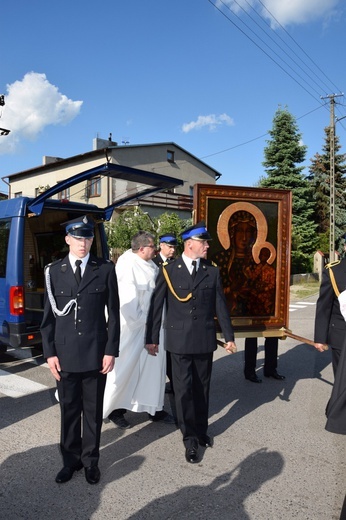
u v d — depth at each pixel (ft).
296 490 9.84
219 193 15.58
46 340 10.02
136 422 13.88
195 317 11.75
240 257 15.97
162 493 9.69
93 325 10.04
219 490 9.83
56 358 9.96
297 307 47.06
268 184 87.25
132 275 13.19
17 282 17.87
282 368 20.45
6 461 11.15
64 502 9.32
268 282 16.37
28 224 24.43
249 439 12.57
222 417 14.26
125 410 13.88
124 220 52.21
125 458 11.37
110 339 10.21
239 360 21.84
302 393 16.70
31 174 77.00
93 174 16.46
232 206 15.70
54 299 10.02
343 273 12.89
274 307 16.48
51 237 23.67
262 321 16.29
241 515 8.89
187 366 11.72
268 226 16.22
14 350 24.04
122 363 12.75
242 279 16.03
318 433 13.00
